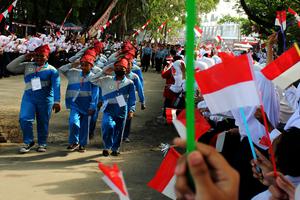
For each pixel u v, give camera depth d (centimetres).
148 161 858
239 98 208
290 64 317
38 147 895
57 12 3341
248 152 429
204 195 115
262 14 1452
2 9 1945
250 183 423
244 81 208
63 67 922
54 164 810
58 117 1264
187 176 120
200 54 1271
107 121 878
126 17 3912
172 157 257
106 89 888
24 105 880
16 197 622
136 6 3834
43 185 681
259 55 1448
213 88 211
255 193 421
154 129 1180
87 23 3089
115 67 889
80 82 906
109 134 882
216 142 469
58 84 883
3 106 1366
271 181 264
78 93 907
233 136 470
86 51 920
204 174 114
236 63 209
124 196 164
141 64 3594
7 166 780
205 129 261
